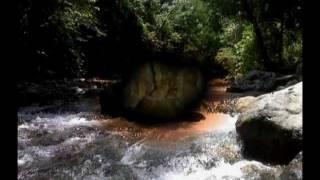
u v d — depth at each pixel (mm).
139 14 27281
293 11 20297
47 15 14508
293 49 22578
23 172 5934
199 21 37250
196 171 5824
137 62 7871
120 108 8945
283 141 5695
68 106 11273
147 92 7691
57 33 15945
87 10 17125
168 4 39969
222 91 13117
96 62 21922
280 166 5613
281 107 6160
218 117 8234
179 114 7680
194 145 6770
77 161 6418
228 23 29906
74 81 17125
